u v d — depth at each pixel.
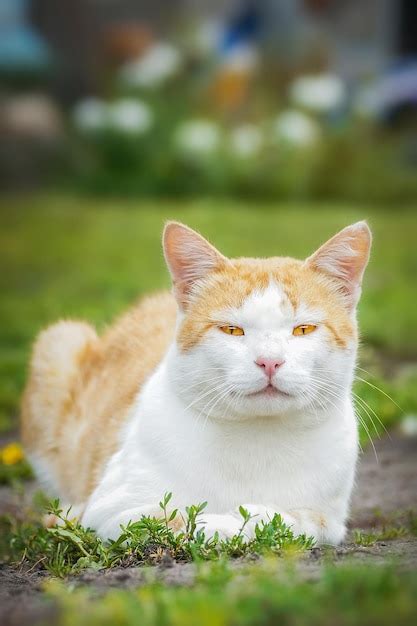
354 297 5.73
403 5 28.69
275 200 22.55
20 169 23.52
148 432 5.62
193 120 24.02
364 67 28.06
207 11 32.19
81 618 3.88
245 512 5.13
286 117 23.19
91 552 5.38
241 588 4.07
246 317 5.41
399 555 4.99
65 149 23.86
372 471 7.75
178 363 5.54
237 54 25.28
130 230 18.75
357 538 5.79
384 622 3.67
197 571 4.56
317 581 4.20
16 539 6.10
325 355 5.45
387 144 22.94
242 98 24.56
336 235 5.65
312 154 22.61
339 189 22.42
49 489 7.22
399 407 8.70
